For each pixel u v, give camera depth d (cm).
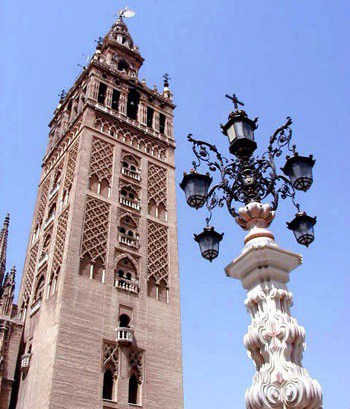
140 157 4997
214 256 1152
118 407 3183
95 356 3284
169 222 4672
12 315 4091
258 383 824
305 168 1123
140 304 3809
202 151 1240
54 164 5188
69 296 3466
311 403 775
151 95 5812
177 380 3603
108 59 5984
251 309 955
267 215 1084
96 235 3988
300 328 876
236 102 1336
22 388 3428
